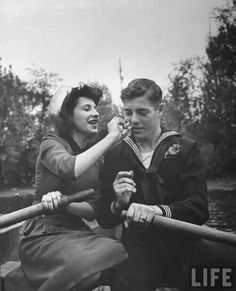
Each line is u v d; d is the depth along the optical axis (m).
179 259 1.67
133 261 1.65
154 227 1.59
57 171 1.58
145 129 1.69
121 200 1.64
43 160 1.65
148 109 1.65
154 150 1.70
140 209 1.53
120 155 1.74
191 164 1.68
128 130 1.68
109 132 1.65
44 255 1.54
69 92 1.71
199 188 1.66
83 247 1.50
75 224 1.70
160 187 1.67
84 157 1.55
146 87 1.64
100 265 1.45
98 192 1.76
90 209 1.73
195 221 1.62
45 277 1.50
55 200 1.54
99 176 1.77
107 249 1.48
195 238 1.70
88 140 1.78
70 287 1.43
